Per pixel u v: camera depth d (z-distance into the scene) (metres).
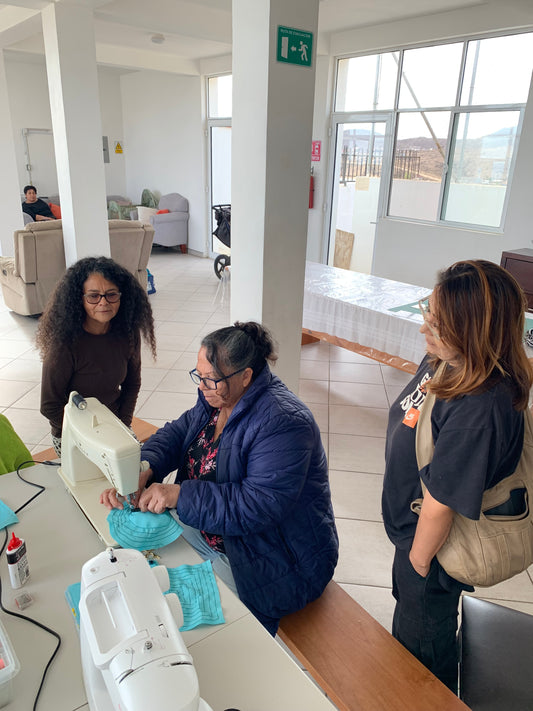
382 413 3.57
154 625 0.84
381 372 4.26
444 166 5.59
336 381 4.06
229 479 1.43
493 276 1.06
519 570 1.20
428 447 1.19
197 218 8.76
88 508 1.40
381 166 6.20
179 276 7.47
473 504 1.08
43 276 4.98
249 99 2.49
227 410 1.51
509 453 1.13
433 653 1.37
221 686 0.98
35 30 5.25
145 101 9.36
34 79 9.33
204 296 6.43
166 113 8.89
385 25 5.62
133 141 10.02
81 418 1.41
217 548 1.57
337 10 5.12
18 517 1.41
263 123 2.46
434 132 5.62
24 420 3.32
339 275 4.28
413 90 5.70
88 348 1.86
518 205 4.89
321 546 1.47
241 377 1.36
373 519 2.51
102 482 1.51
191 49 7.03
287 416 1.36
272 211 2.60
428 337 1.16
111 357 1.91
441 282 1.11
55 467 1.66
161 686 0.74
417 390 1.30
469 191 5.48
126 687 0.74
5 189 6.78
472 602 1.49
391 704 1.23
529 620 1.42
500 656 1.32
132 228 5.48
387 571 2.20
